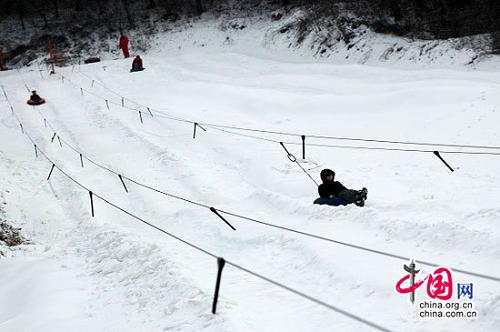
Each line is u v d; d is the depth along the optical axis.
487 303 8.02
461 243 10.30
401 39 42.34
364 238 11.75
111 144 29.42
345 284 9.86
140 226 17.81
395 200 16.20
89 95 43.75
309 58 46.91
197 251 13.52
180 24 68.56
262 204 16.59
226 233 14.30
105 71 52.91
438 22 43.84
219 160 25.23
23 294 12.75
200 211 17.05
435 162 21.27
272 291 10.40
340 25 46.84
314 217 13.91
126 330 9.86
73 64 62.88
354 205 13.60
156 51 64.38
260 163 23.39
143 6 76.94
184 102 38.16
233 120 32.38
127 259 13.49
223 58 50.72
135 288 11.59
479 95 27.56
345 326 8.54
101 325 10.32
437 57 36.84
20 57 71.06
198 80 44.34
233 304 9.71
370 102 30.61
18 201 21.72
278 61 47.03
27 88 48.56
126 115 35.72
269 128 30.05
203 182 22.03
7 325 10.91
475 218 12.08
